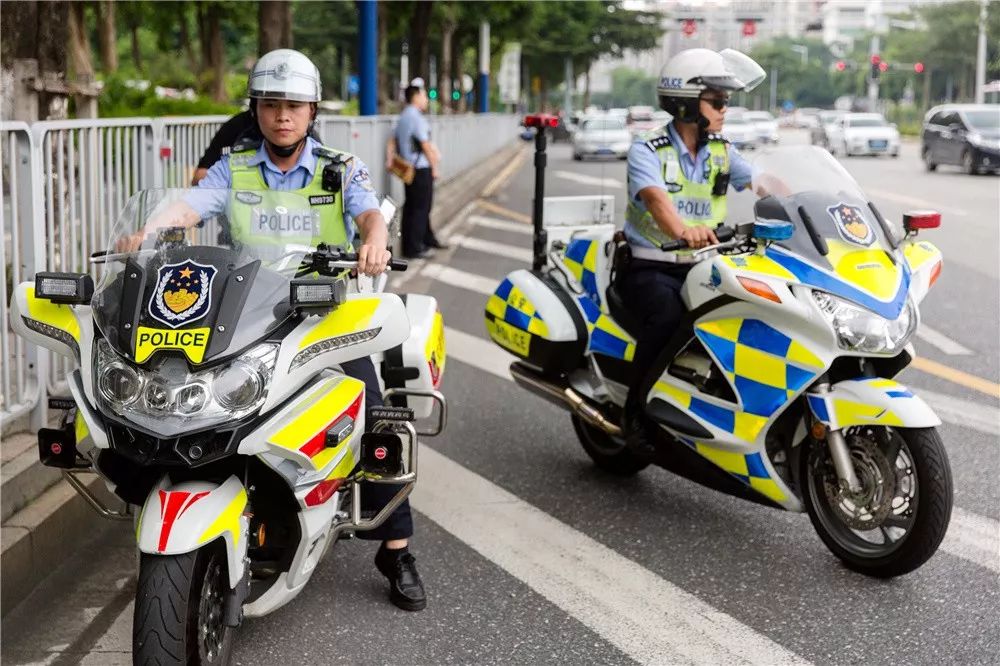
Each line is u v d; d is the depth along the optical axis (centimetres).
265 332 334
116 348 327
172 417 320
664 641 409
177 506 323
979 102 5275
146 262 347
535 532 514
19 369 511
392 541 434
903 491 459
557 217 595
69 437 361
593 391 551
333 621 422
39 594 439
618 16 5672
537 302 558
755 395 454
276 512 365
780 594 448
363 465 376
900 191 2195
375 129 1520
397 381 445
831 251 439
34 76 788
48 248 536
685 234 459
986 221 1664
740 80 509
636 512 539
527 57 7456
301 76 399
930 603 438
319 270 369
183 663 313
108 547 484
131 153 632
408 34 4872
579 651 402
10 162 508
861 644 405
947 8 7338
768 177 487
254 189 395
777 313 439
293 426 338
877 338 426
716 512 540
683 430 480
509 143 5772
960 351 851
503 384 773
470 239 1575
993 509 535
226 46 6644
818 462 464
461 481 581
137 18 4231
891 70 9031
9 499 454
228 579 342
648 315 505
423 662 393
